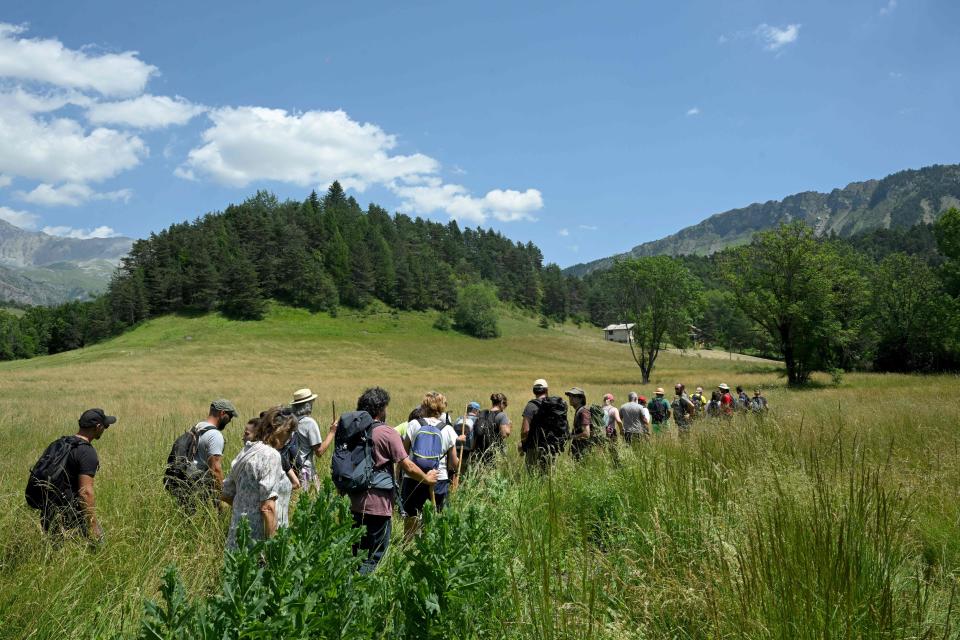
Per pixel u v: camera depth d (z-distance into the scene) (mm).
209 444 5465
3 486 6117
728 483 4859
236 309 129250
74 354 96188
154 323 120812
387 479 4477
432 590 2764
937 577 3359
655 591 3119
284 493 4055
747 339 118750
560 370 87938
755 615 2789
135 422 15742
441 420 5965
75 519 4434
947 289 56938
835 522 3506
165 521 4941
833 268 45781
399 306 152375
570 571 3551
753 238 46812
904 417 10109
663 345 62719
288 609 2189
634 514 4715
